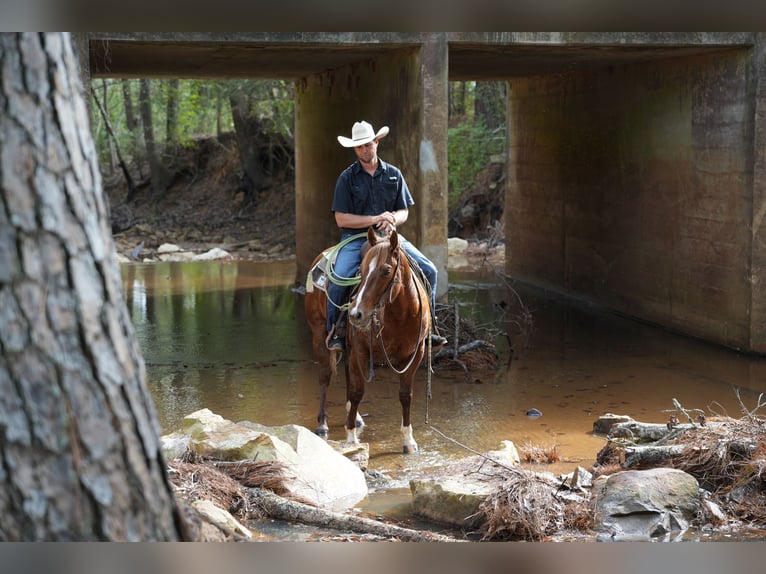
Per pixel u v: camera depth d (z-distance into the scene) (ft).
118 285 9.65
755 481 21.70
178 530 10.12
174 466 21.20
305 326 46.26
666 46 37.83
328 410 31.04
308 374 36.35
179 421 29.25
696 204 41.68
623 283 48.60
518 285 59.72
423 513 21.07
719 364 37.17
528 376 35.83
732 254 39.29
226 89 93.40
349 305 24.75
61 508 8.91
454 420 29.73
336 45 36.91
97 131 115.55
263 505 20.75
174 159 106.11
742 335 38.99
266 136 95.81
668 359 38.29
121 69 49.73
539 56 43.09
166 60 44.47
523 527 19.43
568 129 53.88
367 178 26.76
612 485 20.67
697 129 41.27
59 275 8.89
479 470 22.17
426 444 27.12
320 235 54.90
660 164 44.45
